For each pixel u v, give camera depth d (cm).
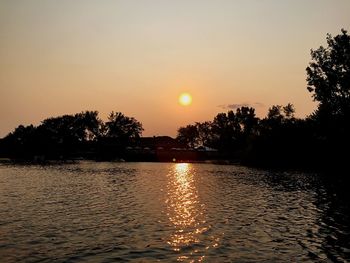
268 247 1984
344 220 2775
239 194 4359
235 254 1845
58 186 5041
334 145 8812
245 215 2958
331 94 8362
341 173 8000
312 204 3591
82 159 16000
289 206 3459
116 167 10362
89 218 2734
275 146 10406
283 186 5309
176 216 2870
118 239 2116
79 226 2448
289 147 10119
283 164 10412
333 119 8525
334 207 3406
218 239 2145
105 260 1728
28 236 2152
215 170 9238
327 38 8412
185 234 2259
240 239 2153
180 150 16788
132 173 7919
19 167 9600
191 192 4534
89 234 2228
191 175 7481
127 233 2266
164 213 2997
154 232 2302
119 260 1730
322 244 2056
